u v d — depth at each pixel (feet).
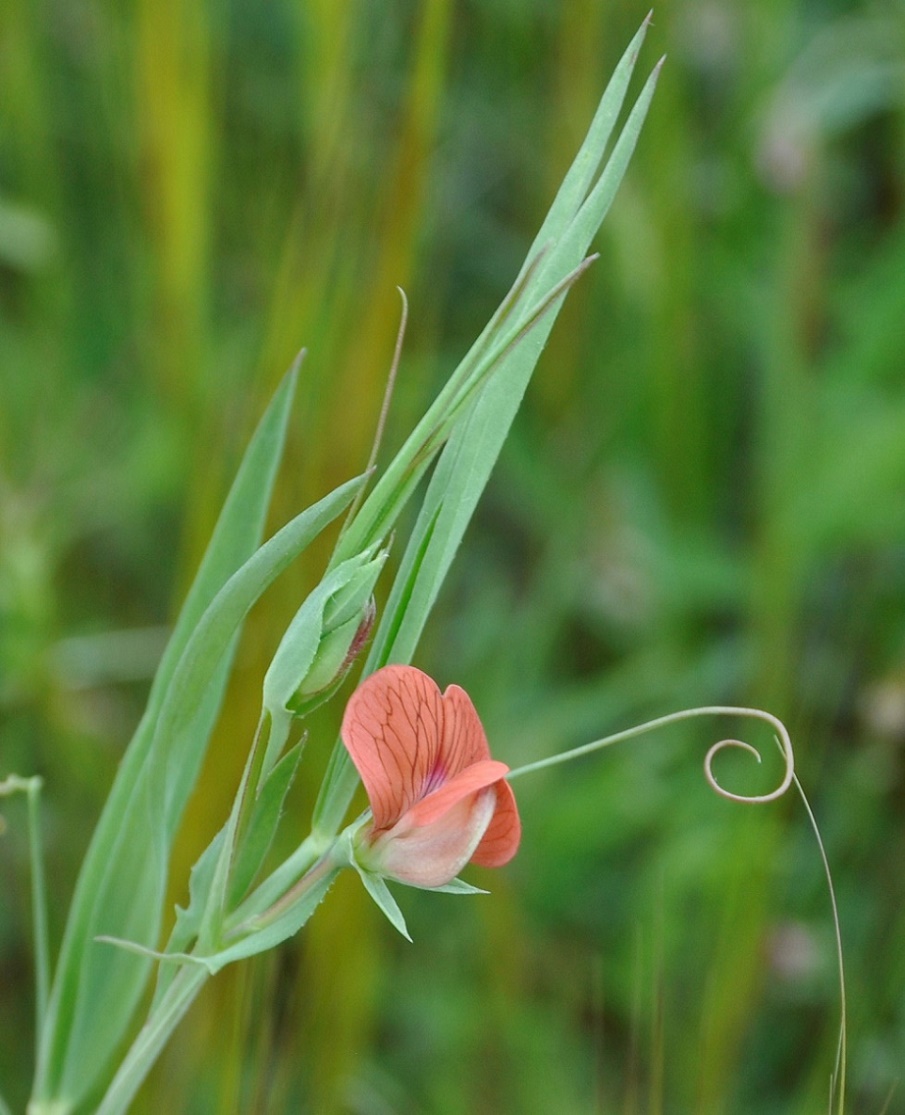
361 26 1.45
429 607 1.01
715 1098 1.30
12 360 1.74
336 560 0.98
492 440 1.01
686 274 1.74
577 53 1.68
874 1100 1.32
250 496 1.07
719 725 1.63
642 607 1.70
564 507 1.74
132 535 1.70
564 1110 1.34
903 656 1.57
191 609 1.07
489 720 1.54
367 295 1.35
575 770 1.64
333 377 1.34
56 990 1.08
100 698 1.58
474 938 1.45
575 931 1.50
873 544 1.71
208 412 1.53
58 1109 1.09
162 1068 1.25
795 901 1.48
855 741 1.62
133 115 1.64
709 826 1.47
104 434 1.68
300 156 1.74
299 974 1.24
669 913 1.42
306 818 1.31
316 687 0.98
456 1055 1.38
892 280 1.67
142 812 1.07
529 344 1.01
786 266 1.70
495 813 1.00
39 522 1.53
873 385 1.67
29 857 1.42
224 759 1.26
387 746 0.99
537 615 1.66
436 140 1.74
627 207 1.72
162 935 1.26
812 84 1.73
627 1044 1.43
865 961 1.38
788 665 1.53
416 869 0.99
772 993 1.42
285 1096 1.17
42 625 1.42
